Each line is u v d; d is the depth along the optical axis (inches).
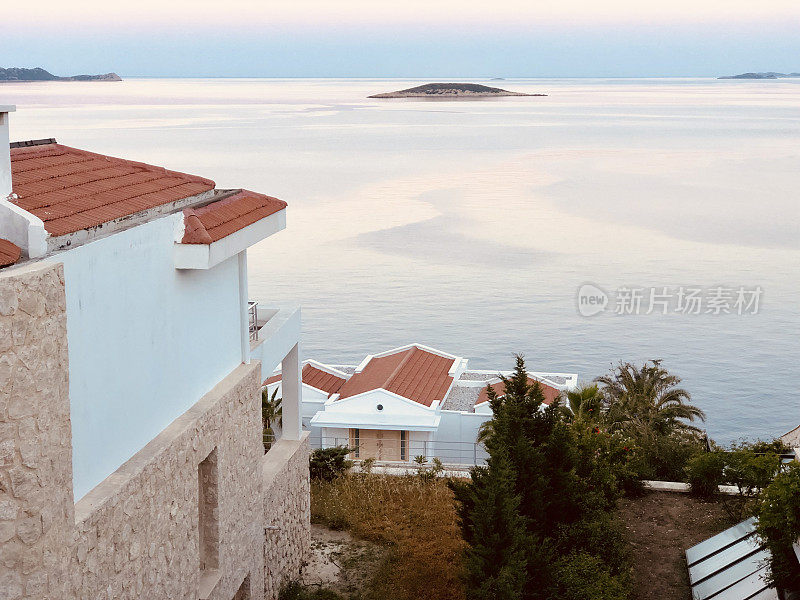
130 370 460.8
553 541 728.3
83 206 479.8
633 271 5782.5
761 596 679.1
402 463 1101.1
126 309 454.3
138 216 507.5
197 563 536.7
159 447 481.7
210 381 584.1
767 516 658.8
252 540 645.9
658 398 2187.5
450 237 6702.8
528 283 5457.7
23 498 336.8
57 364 355.9
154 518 470.6
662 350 4347.9
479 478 703.7
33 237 387.5
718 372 4069.9
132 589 444.5
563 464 747.4
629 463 966.4
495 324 4645.7
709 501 938.1
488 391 788.0
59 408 358.9
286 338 749.3
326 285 5329.7
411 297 5108.3
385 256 6077.8
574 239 6707.7
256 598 656.4
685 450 1130.7
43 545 350.6
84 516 393.1
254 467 648.4
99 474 429.7
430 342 4298.7
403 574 768.3
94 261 418.6
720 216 7677.2
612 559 746.8
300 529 789.9
